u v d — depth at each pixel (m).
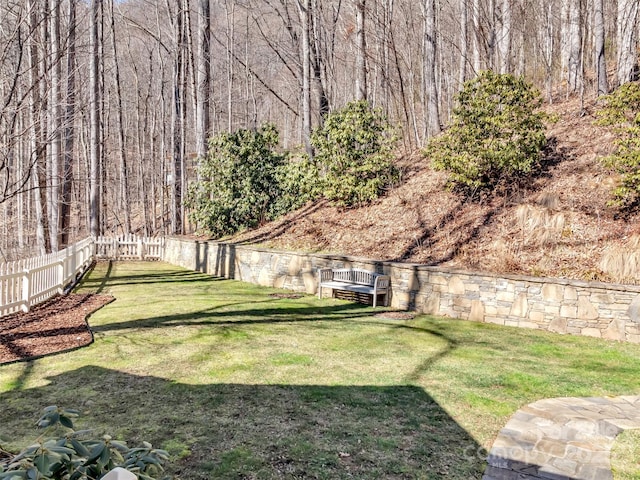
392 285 10.48
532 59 23.16
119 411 4.60
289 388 5.31
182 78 23.06
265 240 14.79
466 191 12.27
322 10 22.33
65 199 17.38
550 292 8.37
